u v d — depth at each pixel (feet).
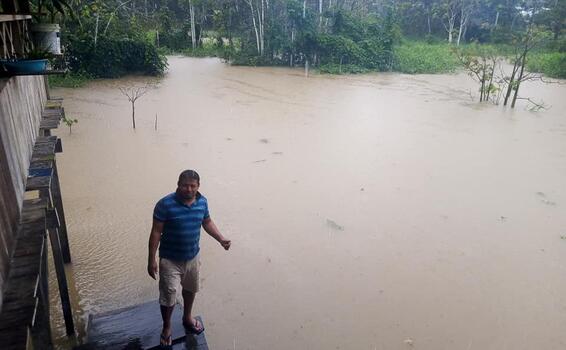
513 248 20.10
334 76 70.13
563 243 20.63
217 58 83.82
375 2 120.06
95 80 57.06
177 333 12.52
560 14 97.14
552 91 61.57
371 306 16.06
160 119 38.70
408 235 20.89
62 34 55.52
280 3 81.97
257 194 24.50
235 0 85.97
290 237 20.35
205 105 44.86
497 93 57.11
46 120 15.56
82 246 18.76
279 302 16.07
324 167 28.84
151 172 26.76
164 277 11.03
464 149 33.65
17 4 12.34
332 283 17.25
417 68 77.71
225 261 18.34
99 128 35.17
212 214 22.12
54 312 14.97
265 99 49.24
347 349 14.08
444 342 14.52
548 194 25.88
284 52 78.74
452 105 49.93
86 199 22.93
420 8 124.57
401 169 29.01
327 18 86.94
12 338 5.97
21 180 9.52
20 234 8.28
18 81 10.77
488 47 94.63
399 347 14.26
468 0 111.24
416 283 17.43
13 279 7.04
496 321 15.53
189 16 103.86
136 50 60.44
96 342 12.32
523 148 34.35
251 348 13.91
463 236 20.97
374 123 40.45
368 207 23.50
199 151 30.81
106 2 72.54
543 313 15.98
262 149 31.81
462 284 17.46
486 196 25.35
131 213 21.72
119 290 16.24
